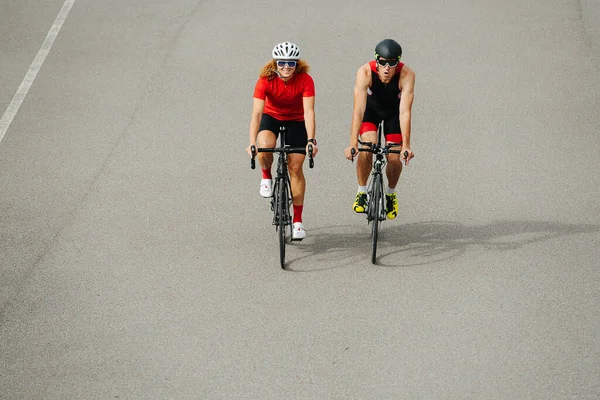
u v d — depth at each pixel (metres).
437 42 50.50
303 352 25.02
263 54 49.22
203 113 43.00
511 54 48.91
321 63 47.78
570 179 36.50
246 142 40.22
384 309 27.25
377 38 50.94
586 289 28.28
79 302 27.97
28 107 43.81
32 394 23.45
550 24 52.88
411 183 36.31
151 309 27.50
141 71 47.62
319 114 42.44
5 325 26.73
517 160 38.16
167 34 52.28
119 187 36.22
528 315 26.81
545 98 43.97
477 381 23.53
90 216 33.88
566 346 25.14
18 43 51.44
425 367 24.20
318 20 53.78
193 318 26.94
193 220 33.56
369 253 30.98
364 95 29.61
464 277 29.16
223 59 48.81
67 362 24.81
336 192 35.75
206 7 56.53
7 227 33.03
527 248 31.08
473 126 41.22
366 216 33.94
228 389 23.42
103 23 54.19
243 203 34.94
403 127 29.34
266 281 29.09
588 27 52.34
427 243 31.69
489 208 34.31
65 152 39.38
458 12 55.00
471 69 47.12
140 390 23.47
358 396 22.98
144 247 31.53
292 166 30.23
